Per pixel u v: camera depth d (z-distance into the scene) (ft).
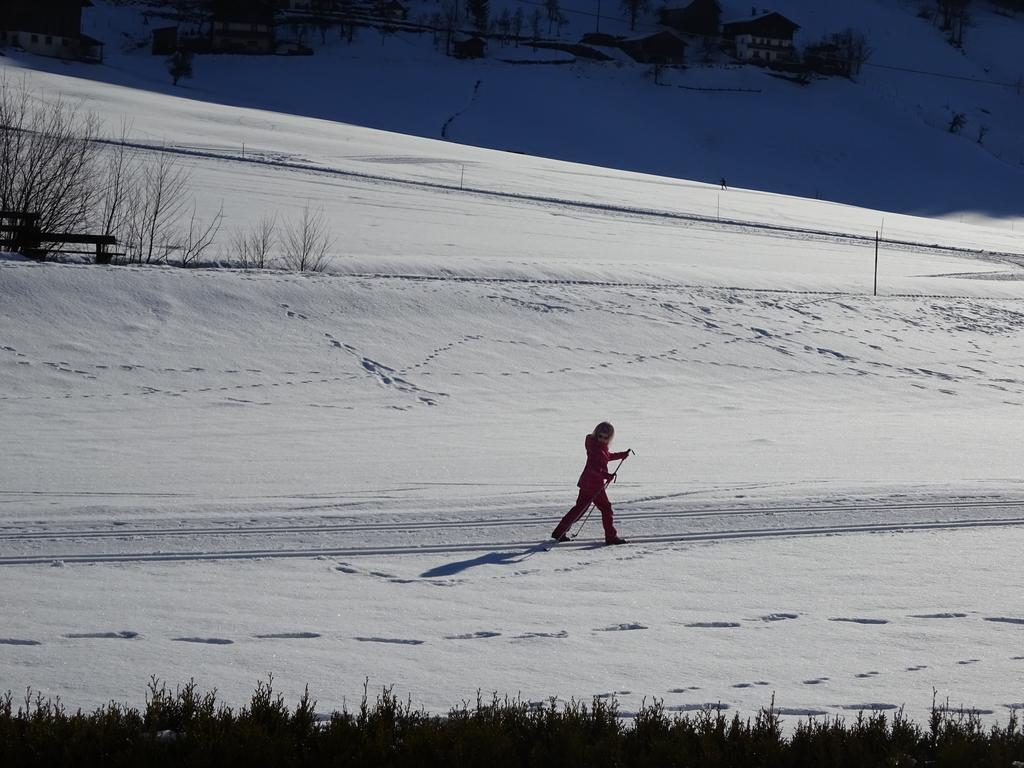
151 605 88.53
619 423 228.22
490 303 318.45
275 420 212.84
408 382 256.73
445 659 77.66
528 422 225.76
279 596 93.04
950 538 122.31
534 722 60.13
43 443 176.04
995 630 87.30
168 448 177.68
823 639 84.28
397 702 68.03
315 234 410.93
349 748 55.57
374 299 304.09
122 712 62.95
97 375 234.99
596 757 55.93
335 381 250.98
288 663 75.61
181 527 117.91
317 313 289.12
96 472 153.17
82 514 122.42
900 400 287.28
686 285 382.63
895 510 136.56
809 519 131.03
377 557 109.40
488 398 250.37
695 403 262.06
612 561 110.22
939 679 75.72
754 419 242.99
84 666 73.26
